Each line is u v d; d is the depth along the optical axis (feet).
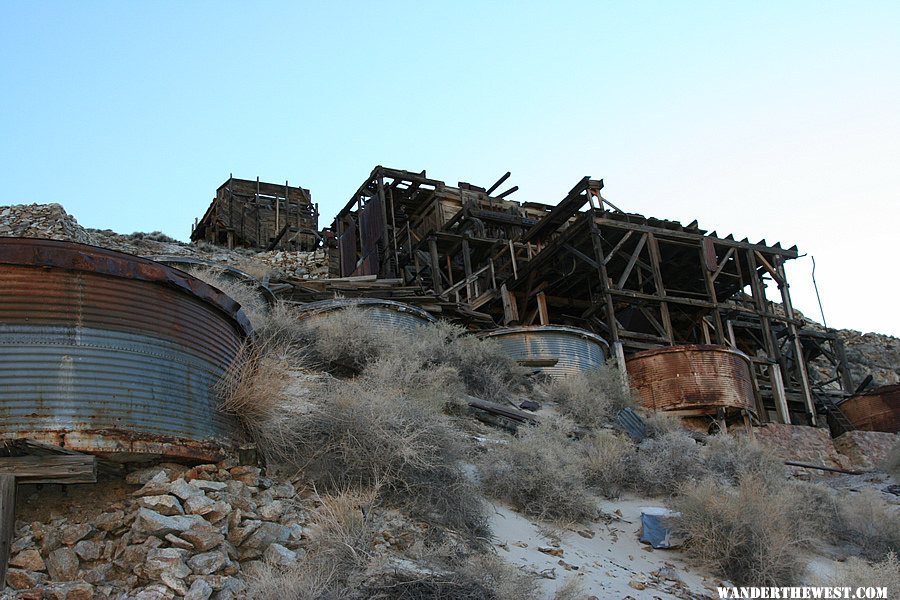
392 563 26.02
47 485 25.23
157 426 25.86
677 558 35.70
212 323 29.76
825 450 68.49
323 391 34.86
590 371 65.82
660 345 80.69
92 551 23.12
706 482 39.88
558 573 30.68
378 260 96.89
